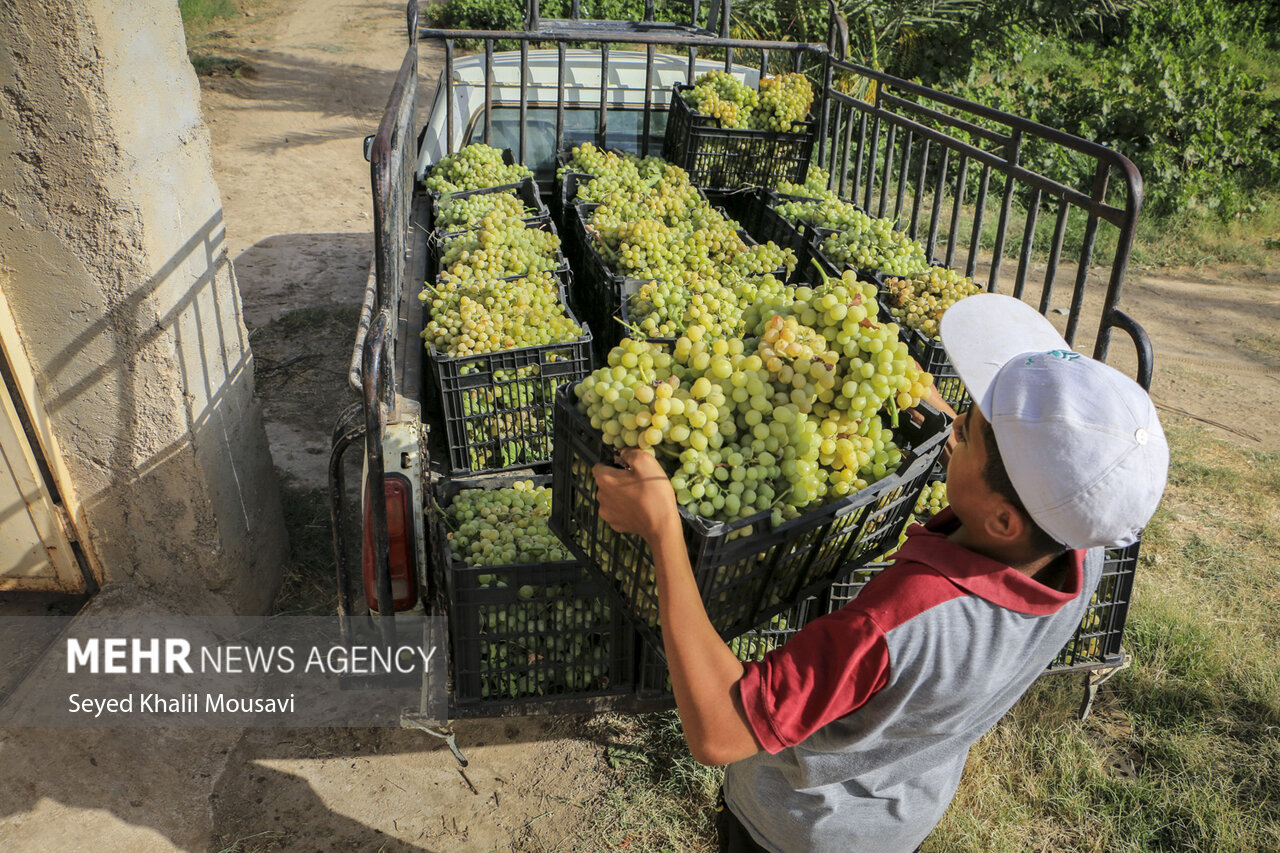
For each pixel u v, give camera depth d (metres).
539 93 5.38
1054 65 11.91
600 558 2.04
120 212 2.77
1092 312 7.75
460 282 3.70
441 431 3.67
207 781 3.03
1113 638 3.11
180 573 3.42
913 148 9.95
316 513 4.38
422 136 5.02
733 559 1.79
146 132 2.81
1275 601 4.23
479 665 2.54
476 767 3.16
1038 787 3.16
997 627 1.38
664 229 4.16
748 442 1.86
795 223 4.89
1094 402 1.28
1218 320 7.77
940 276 4.01
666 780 3.13
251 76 13.35
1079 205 3.15
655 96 5.62
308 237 8.05
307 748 3.18
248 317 6.40
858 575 2.79
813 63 10.27
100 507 3.32
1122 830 3.03
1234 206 9.83
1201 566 4.47
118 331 2.96
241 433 3.53
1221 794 3.14
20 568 3.40
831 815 1.67
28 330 2.96
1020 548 1.40
